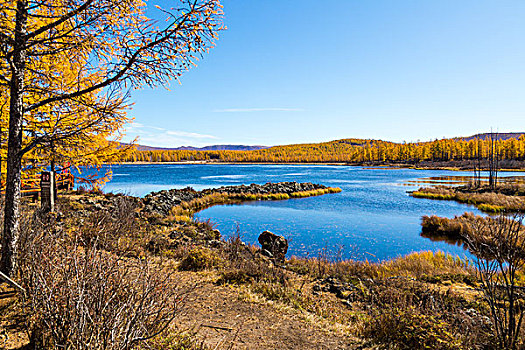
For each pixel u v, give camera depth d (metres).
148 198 22.83
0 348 2.66
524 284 6.54
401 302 5.48
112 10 3.89
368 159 171.50
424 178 63.91
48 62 4.90
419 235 17.64
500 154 106.38
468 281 7.92
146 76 4.32
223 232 17.42
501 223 4.27
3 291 3.67
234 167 142.00
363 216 23.28
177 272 7.07
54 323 2.44
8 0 3.68
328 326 5.01
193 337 3.80
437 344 3.97
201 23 3.98
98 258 2.92
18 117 4.07
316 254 13.49
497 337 3.97
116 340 2.37
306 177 70.38
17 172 4.06
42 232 4.24
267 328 4.69
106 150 6.32
